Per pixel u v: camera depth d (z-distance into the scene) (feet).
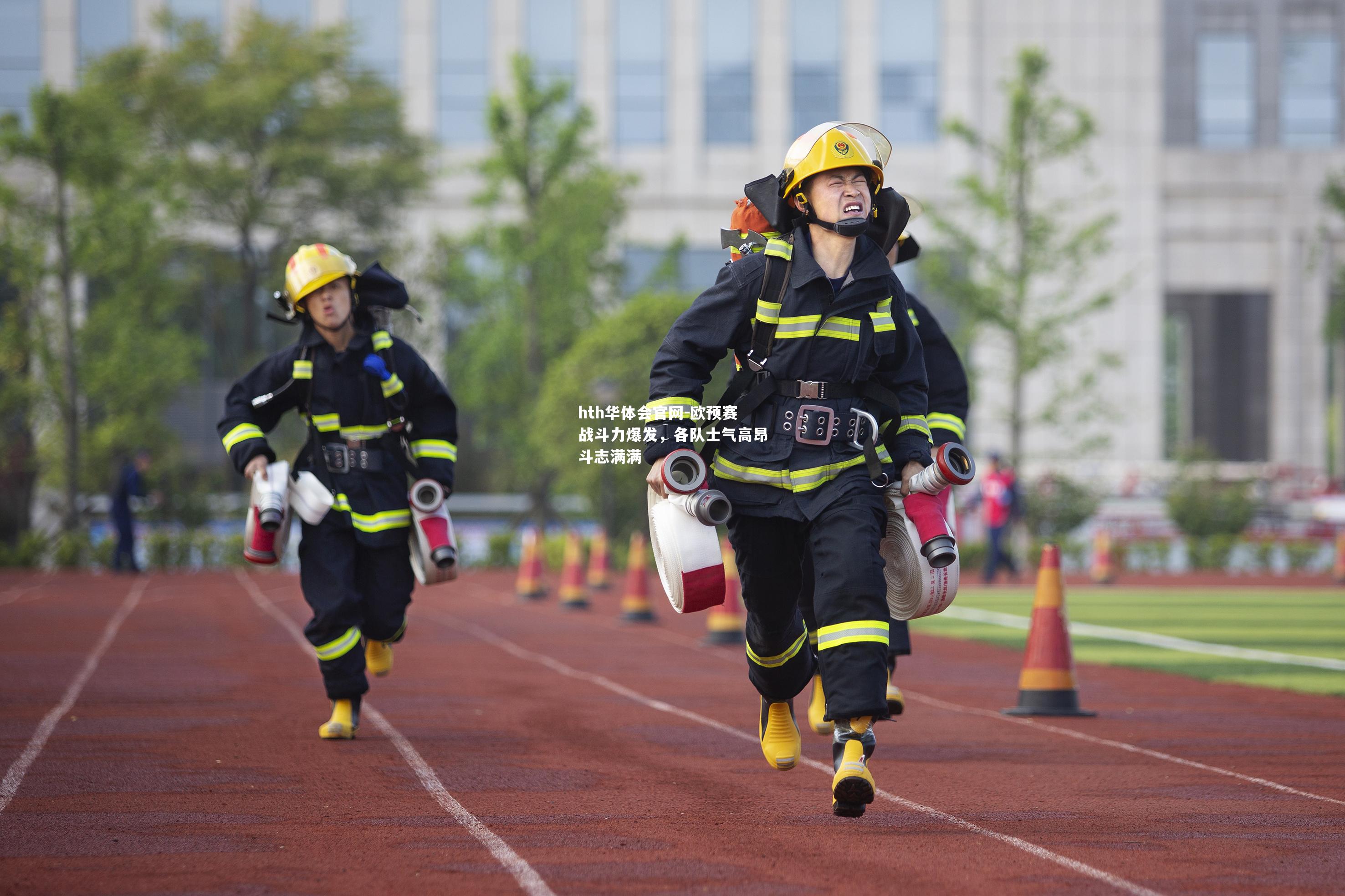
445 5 546.26
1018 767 79.61
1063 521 374.84
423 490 85.81
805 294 59.67
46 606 219.20
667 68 547.08
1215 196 590.55
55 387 363.56
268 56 493.36
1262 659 147.33
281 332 520.42
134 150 402.93
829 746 85.46
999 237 407.03
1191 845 58.29
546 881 51.37
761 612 62.34
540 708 105.50
